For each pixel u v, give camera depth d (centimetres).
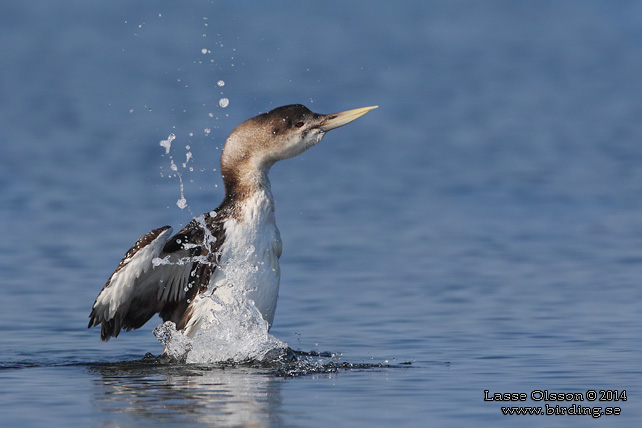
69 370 964
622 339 1061
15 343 1098
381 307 1270
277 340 1007
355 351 1038
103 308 1009
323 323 1186
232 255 1009
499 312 1227
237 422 734
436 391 841
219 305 1002
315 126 1069
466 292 1354
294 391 846
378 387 858
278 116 1055
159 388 866
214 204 2052
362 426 723
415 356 1005
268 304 1026
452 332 1123
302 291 1378
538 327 1137
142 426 723
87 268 1512
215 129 3128
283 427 720
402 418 746
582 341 1057
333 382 885
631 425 731
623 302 1267
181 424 729
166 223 1870
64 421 741
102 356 1044
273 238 1035
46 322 1201
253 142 1045
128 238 1736
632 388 842
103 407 787
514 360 973
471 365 954
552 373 909
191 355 1010
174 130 3091
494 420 743
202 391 850
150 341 1130
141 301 1036
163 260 980
